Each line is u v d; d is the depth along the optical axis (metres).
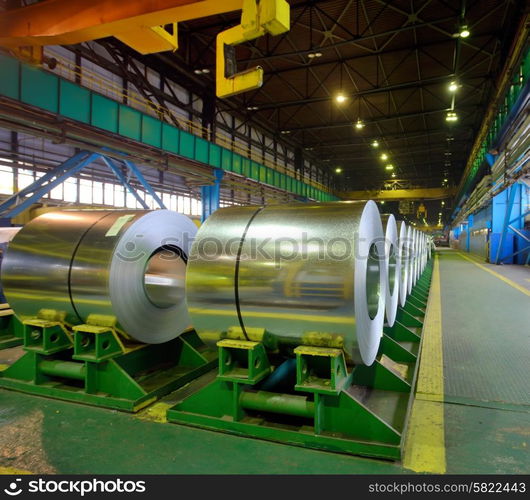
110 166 14.71
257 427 2.76
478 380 3.90
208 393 3.01
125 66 17.58
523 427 2.93
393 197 47.88
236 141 26.56
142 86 18.42
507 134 15.84
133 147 14.40
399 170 48.69
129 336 3.72
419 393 3.58
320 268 2.65
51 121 11.47
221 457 2.53
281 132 29.69
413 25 15.52
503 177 16.50
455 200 46.41
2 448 2.65
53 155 18.70
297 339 2.84
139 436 2.81
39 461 2.49
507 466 2.42
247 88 5.21
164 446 2.67
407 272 7.34
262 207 3.19
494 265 19.52
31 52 7.39
